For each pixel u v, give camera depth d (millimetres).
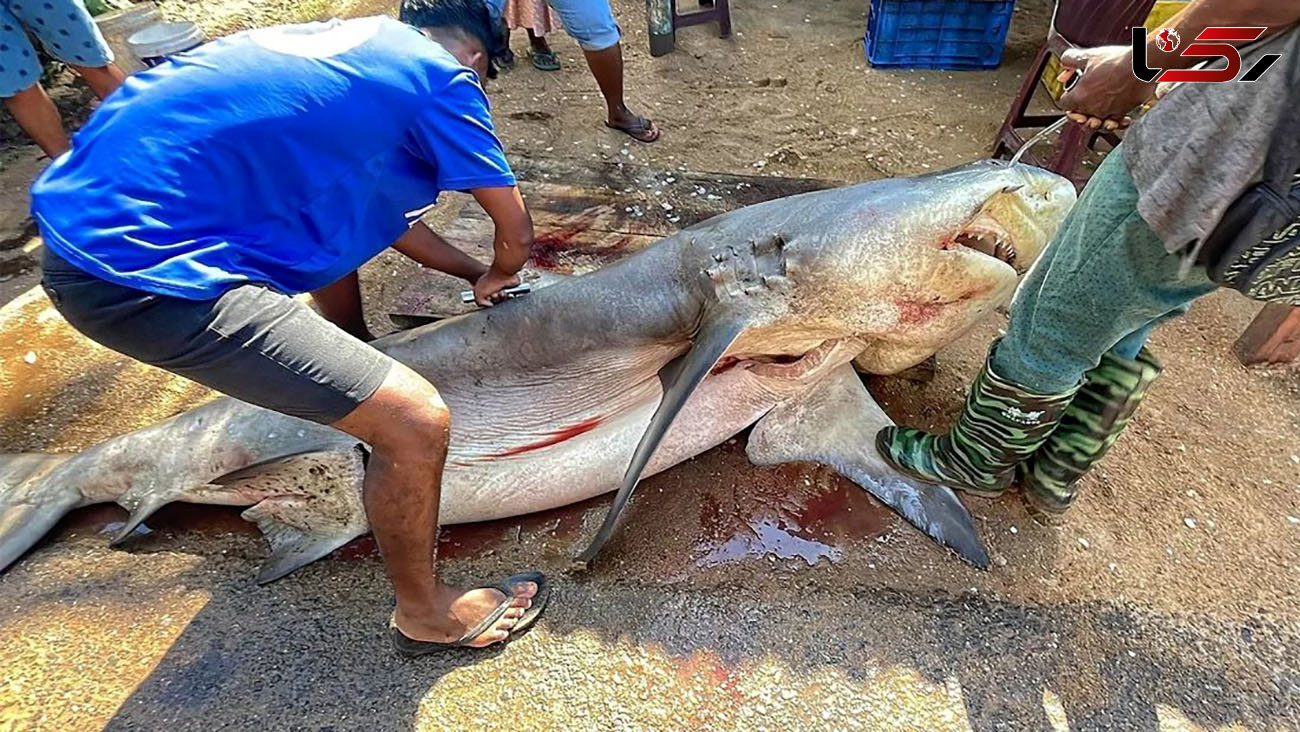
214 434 2348
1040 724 1923
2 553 2285
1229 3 1315
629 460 2383
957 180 2125
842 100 4652
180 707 1952
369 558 2307
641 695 1969
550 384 2395
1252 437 2621
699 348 2199
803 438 2488
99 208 1477
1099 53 1758
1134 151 1555
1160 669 2031
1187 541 2314
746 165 4070
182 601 2189
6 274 3363
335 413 1627
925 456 2342
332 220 1743
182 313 1526
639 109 4504
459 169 1823
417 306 2783
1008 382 1997
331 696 1971
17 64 3098
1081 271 1735
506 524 2387
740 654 2045
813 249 2164
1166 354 2924
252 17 5223
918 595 2170
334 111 1626
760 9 5672
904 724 1918
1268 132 1341
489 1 2059
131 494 2418
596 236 3225
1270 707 1966
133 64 3994
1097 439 2098
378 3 5562
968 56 4938
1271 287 1537
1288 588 2203
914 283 2164
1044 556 2266
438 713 1937
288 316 1603
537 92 4641
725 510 2385
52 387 2824
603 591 2184
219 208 1573
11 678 2014
